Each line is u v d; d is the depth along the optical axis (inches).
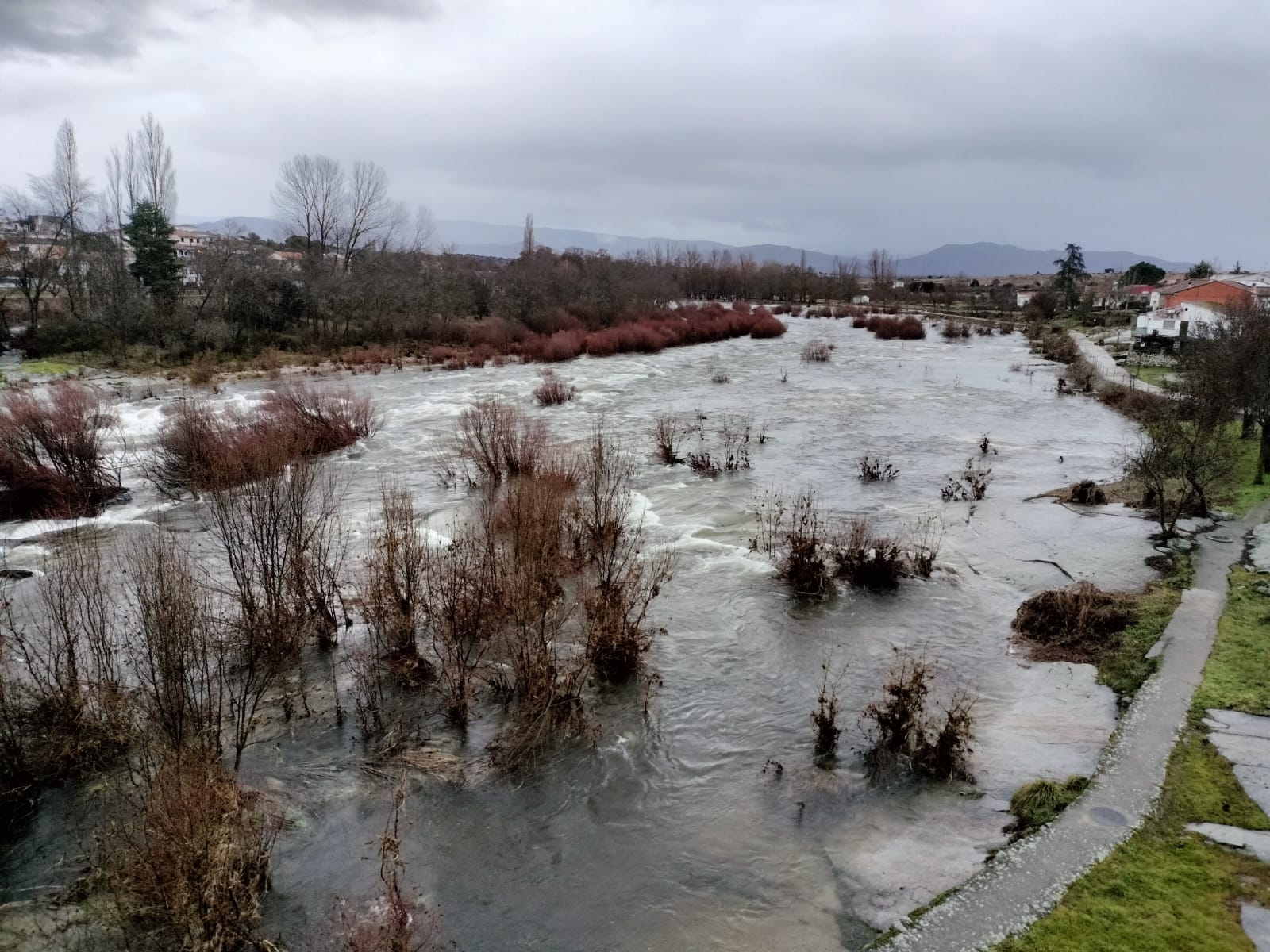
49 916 243.4
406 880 261.3
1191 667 353.4
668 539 565.6
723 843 276.1
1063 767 297.3
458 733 343.0
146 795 276.7
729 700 369.1
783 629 434.6
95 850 268.8
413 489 685.9
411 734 341.1
